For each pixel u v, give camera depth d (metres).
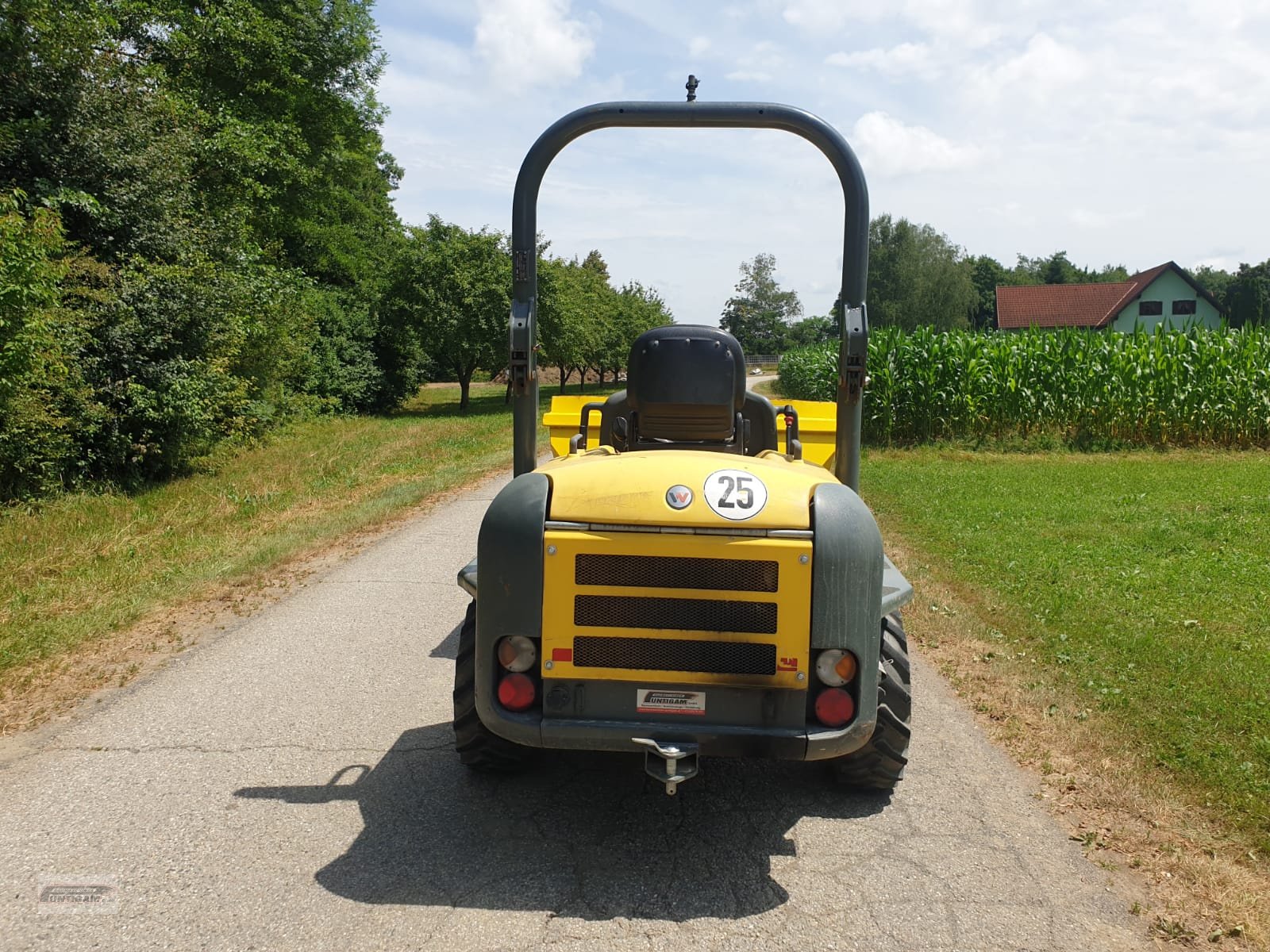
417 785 4.00
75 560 8.06
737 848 3.50
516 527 3.22
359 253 34.12
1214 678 5.17
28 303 9.41
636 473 3.31
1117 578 7.44
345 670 5.50
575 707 3.24
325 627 6.39
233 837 3.52
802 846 3.50
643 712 3.21
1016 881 3.25
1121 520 10.12
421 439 20.95
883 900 3.14
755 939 2.92
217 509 11.05
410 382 34.59
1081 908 3.08
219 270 14.69
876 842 3.54
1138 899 3.12
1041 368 18.41
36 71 12.38
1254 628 6.09
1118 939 2.91
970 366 18.36
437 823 3.67
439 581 7.73
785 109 4.11
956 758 4.29
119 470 12.45
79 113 12.73
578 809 3.80
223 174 18.64
